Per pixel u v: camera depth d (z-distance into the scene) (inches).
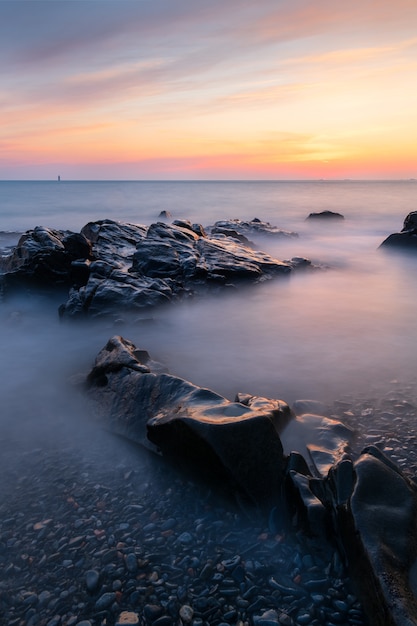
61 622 145.6
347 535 157.2
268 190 5300.2
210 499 202.5
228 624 142.8
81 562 169.3
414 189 5595.5
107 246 719.7
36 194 4281.5
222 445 187.2
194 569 164.4
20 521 192.4
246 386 323.9
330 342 418.6
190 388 243.6
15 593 157.2
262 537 178.2
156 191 5098.4
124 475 224.1
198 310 539.5
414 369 350.0
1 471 229.1
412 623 121.7
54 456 242.1
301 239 1238.9
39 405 301.6
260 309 543.2
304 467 198.1
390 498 162.9
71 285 591.8
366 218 1865.2
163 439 214.7
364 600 142.6
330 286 665.0
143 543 178.1
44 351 411.5
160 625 143.9
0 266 720.3
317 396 305.4
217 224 1309.1
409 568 140.9
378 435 251.3
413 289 643.5
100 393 289.0
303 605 147.9
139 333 458.0
